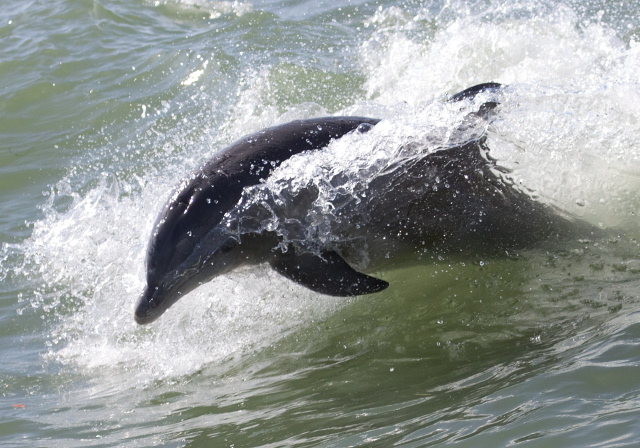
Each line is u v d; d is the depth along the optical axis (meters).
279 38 56.81
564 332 25.05
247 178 27.88
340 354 27.47
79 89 53.91
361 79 49.03
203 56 55.06
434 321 28.28
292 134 29.14
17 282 35.91
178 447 22.52
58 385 28.08
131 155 45.41
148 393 26.81
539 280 29.00
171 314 31.30
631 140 31.52
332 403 23.69
